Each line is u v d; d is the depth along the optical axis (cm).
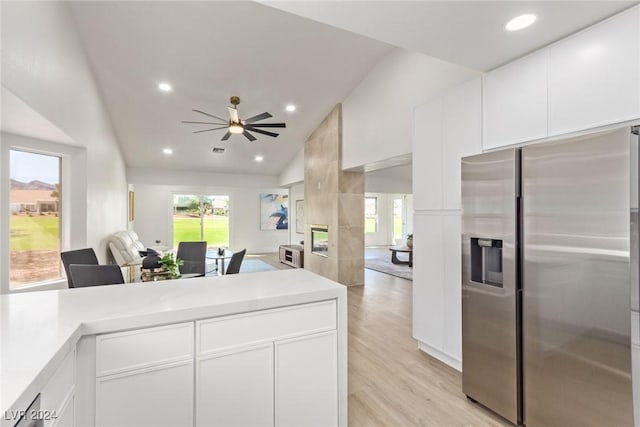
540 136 199
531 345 180
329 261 585
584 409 157
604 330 150
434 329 281
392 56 430
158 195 913
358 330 353
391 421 200
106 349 129
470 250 217
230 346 152
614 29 166
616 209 146
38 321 126
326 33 395
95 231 427
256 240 1014
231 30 380
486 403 207
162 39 387
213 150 730
